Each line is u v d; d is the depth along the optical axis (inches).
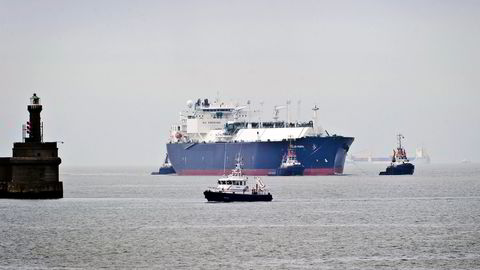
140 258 7500.0
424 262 7219.5
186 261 7322.8
